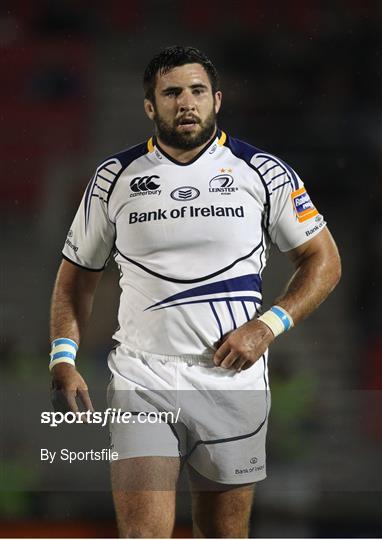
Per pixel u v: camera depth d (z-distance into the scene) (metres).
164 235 11.34
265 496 20.03
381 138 35.78
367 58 38.25
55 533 18.95
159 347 11.39
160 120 11.59
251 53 38.44
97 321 27.06
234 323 11.38
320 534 20.00
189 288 11.28
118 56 38.59
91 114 36.69
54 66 37.22
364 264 32.06
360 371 29.27
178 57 11.52
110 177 11.86
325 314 31.09
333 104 37.09
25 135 35.94
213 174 11.59
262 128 36.22
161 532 10.73
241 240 11.38
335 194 34.28
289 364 27.73
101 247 12.21
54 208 34.38
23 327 30.03
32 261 32.84
